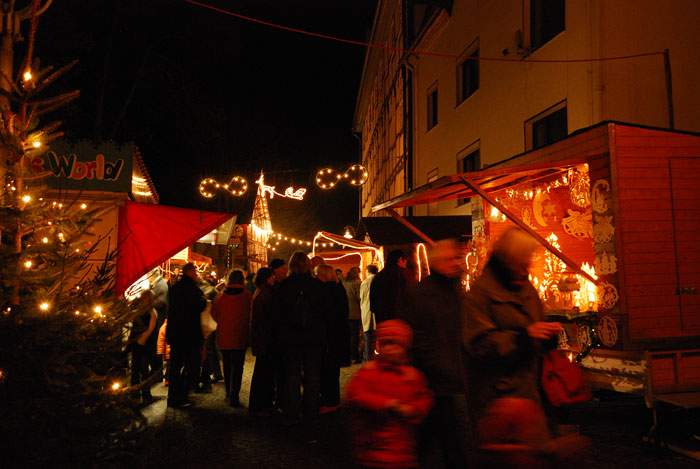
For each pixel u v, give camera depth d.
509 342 3.56
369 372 3.55
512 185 9.56
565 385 3.73
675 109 9.69
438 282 4.43
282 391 8.12
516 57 13.22
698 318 6.61
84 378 4.66
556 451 2.55
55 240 4.95
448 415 4.22
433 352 4.27
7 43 5.44
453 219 16.11
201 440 6.57
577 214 8.91
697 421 6.86
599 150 6.83
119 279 9.10
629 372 6.38
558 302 9.63
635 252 6.55
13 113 5.21
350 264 25.27
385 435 3.44
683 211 6.72
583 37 10.55
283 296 7.18
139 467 5.31
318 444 6.39
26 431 4.22
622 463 5.59
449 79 17.88
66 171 9.43
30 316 4.40
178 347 8.41
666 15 9.85
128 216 9.46
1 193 4.94
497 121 14.20
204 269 20.64
